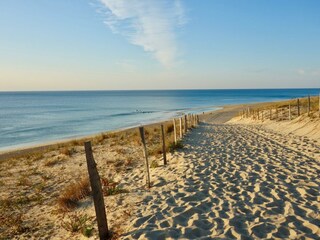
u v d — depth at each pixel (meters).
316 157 10.65
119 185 8.69
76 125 47.38
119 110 81.75
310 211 5.68
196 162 10.46
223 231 5.02
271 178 8.12
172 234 4.96
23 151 23.64
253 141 15.34
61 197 7.76
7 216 7.25
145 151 8.10
